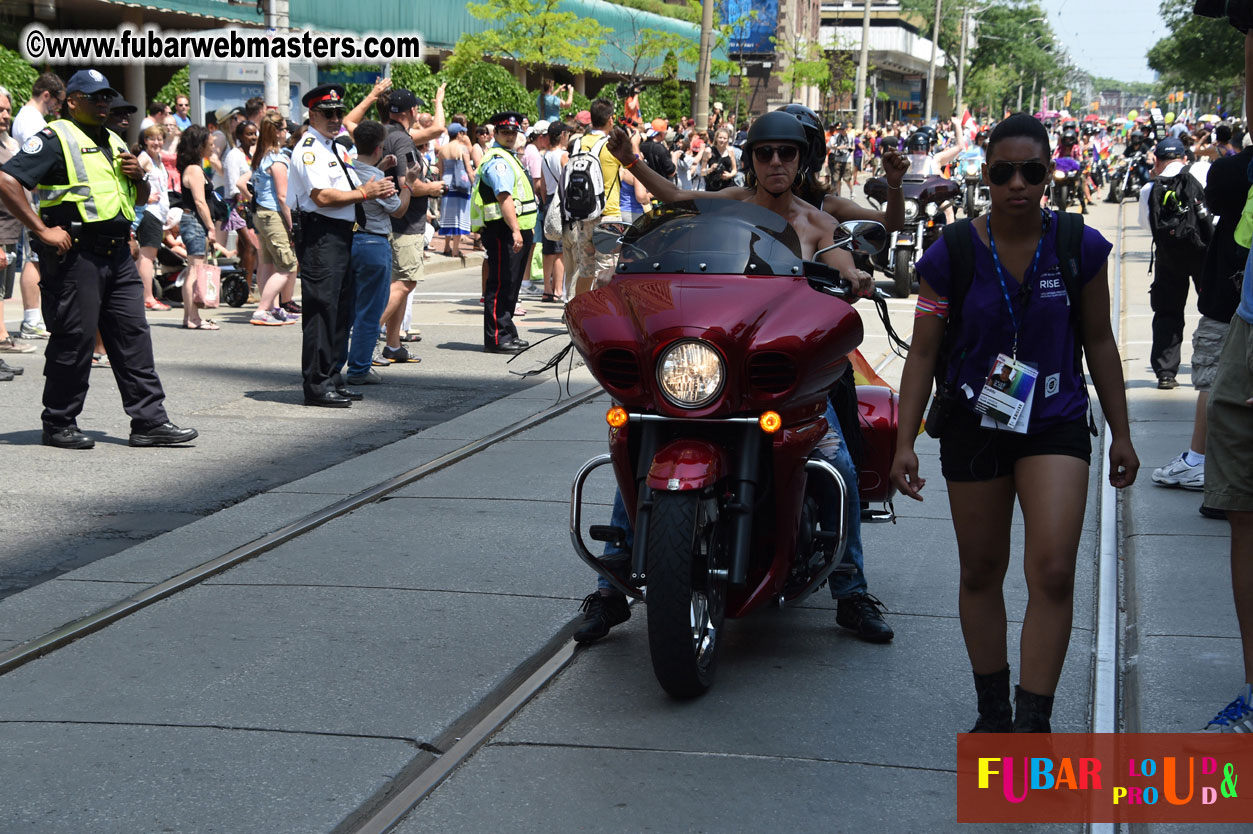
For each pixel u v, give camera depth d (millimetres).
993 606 3875
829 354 4316
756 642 5012
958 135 21156
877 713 4324
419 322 14266
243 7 22938
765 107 54875
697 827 3531
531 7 26609
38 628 4945
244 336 12867
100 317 7953
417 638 4938
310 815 3566
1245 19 4414
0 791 3680
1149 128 34750
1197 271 9711
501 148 12016
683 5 43250
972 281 3668
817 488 4832
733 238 4730
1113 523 6504
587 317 4422
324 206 9156
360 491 7016
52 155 7531
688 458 4184
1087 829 3543
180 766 3850
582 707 4359
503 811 3615
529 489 7133
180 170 13109
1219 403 4141
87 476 7352
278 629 5004
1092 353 3768
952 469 3762
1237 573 4156
